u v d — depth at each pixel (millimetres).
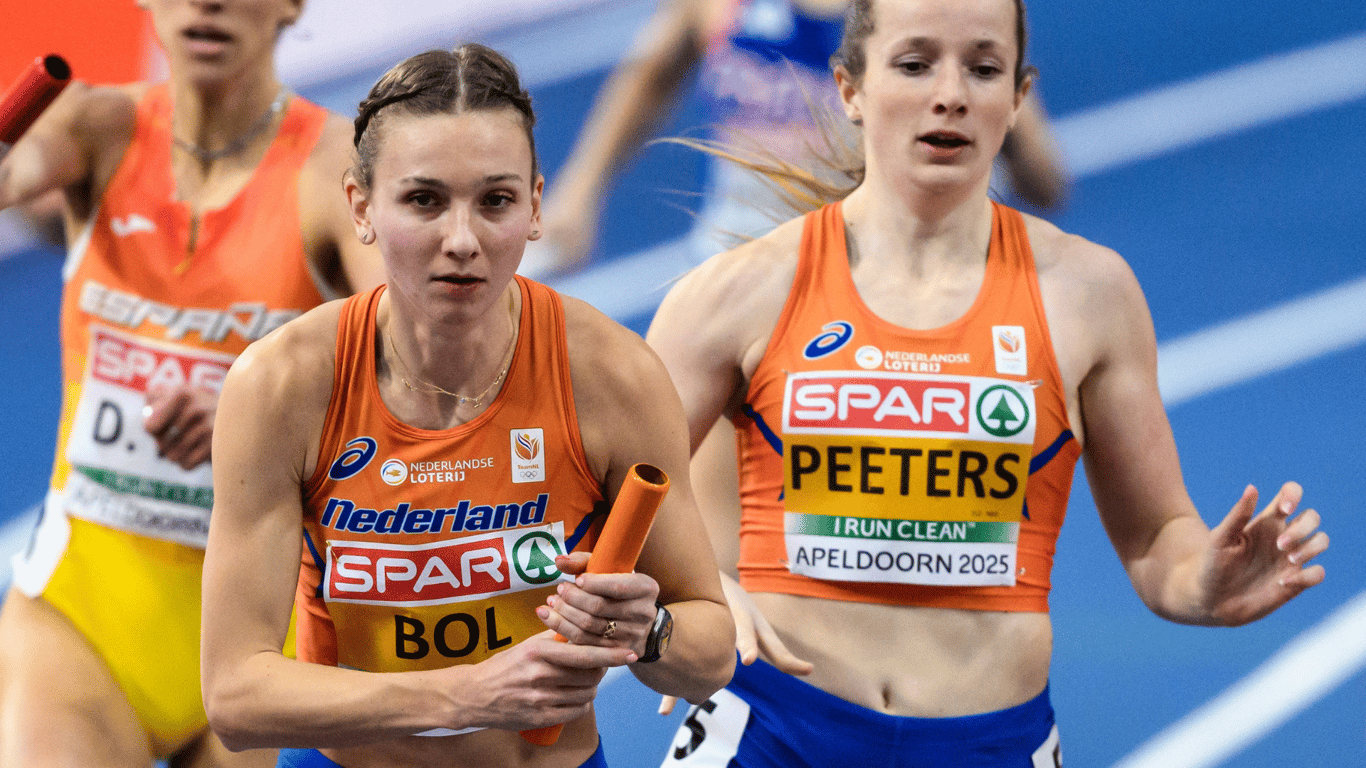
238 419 8109
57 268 27000
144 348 12172
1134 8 35125
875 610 10531
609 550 7441
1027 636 10555
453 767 8805
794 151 19828
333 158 12250
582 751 9023
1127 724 17469
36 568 12234
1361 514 21844
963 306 10492
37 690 11695
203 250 12125
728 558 11516
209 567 8164
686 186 27469
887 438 10352
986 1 9961
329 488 8297
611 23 30188
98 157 12250
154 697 12148
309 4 28062
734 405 11062
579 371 8281
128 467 12133
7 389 24125
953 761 10484
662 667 8125
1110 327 10492
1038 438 10375
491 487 8266
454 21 29125
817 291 10656
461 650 8469
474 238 7473
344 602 8453
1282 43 34375
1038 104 19047
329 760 8969
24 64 24203
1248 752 16891
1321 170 30422
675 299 10922
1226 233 28828
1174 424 24078
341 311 8258
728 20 20281
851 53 10609
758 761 10875
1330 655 18969
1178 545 10516
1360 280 27594
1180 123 31938
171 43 11898
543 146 27797
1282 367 25406
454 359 8070
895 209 10586
